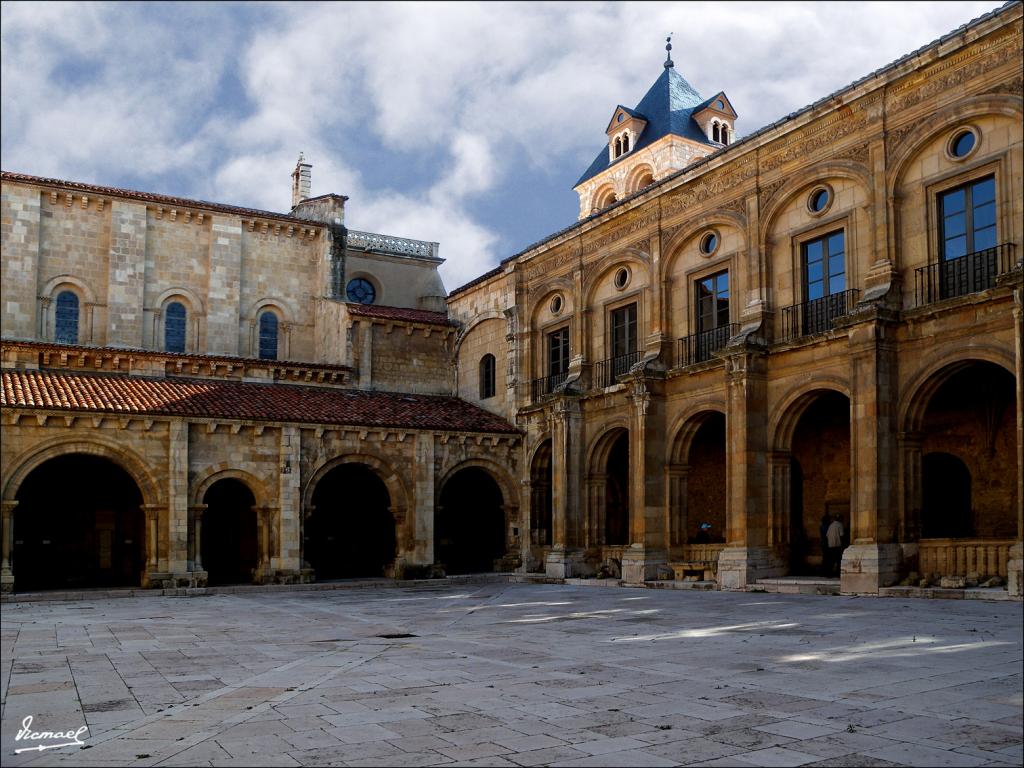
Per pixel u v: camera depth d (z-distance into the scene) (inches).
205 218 1675.7
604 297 1384.1
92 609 948.6
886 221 947.3
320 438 1342.3
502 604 935.0
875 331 908.6
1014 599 748.6
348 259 1935.3
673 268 1259.8
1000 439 947.3
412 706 380.5
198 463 1246.9
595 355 1395.2
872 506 893.8
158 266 1630.2
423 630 693.3
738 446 1059.9
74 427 1168.8
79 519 1346.0
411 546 1395.2
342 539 1540.4
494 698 396.5
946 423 1003.9
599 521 1364.4
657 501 1207.6
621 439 1456.7
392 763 291.0
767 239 1101.7
